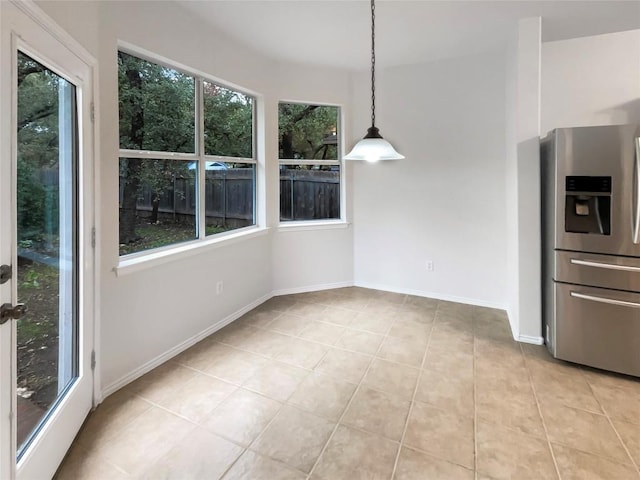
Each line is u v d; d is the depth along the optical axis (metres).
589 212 2.41
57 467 1.55
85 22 1.81
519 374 2.40
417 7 2.56
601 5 2.50
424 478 1.55
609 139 2.28
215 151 3.19
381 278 4.28
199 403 2.09
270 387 2.26
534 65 2.68
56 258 1.62
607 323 2.37
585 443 1.75
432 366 2.52
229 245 3.27
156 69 2.55
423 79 3.82
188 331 2.81
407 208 4.05
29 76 1.36
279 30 2.97
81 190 1.78
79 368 1.83
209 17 2.74
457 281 3.86
